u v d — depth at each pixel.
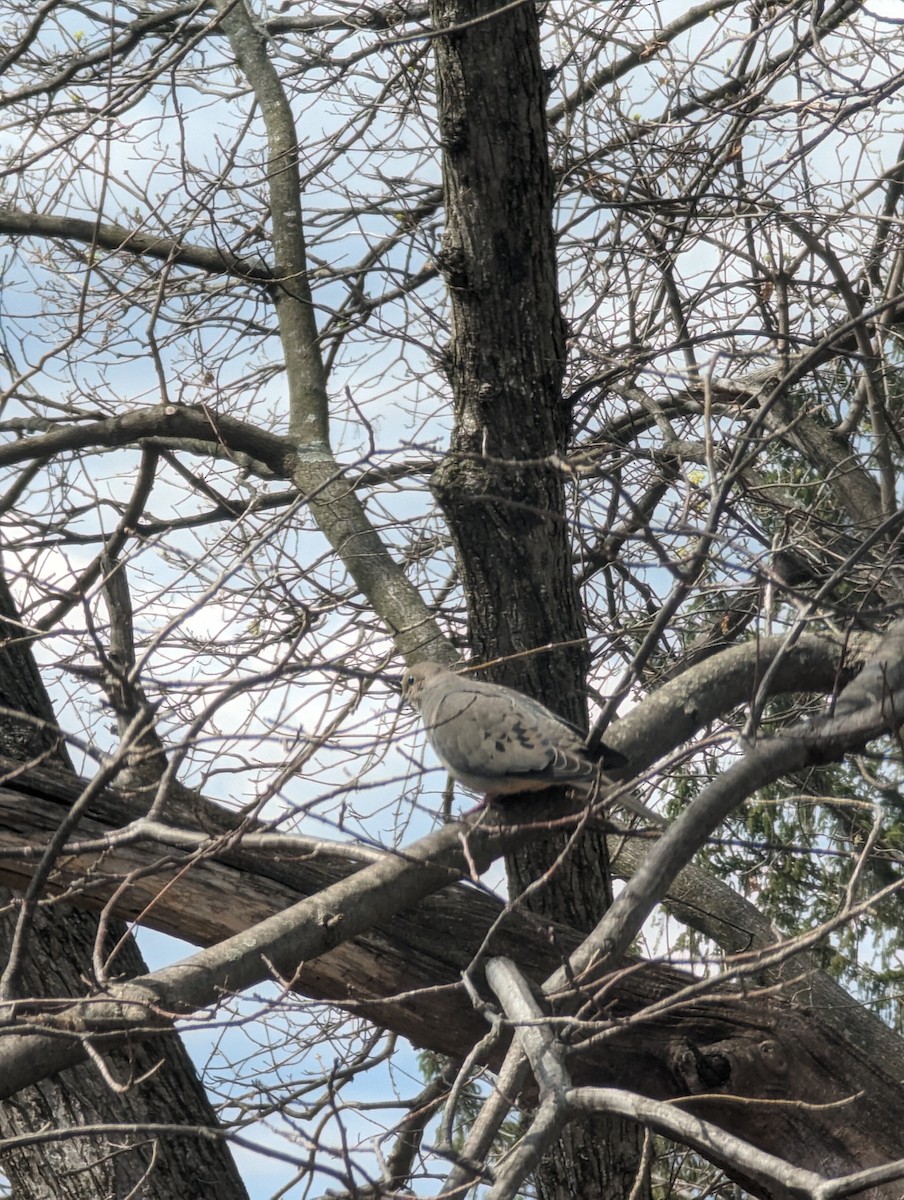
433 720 4.64
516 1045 4.09
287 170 8.11
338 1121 3.07
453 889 5.34
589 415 7.01
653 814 4.28
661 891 4.56
